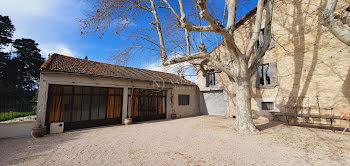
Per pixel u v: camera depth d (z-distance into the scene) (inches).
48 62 285.6
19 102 252.1
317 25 313.4
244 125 239.5
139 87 391.2
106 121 330.0
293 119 325.1
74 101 290.2
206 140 202.4
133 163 133.3
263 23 388.2
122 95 361.7
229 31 219.3
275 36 365.4
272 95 359.3
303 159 139.3
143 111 402.0
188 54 274.4
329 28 164.6
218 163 131.9
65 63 319.6
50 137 228.7
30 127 243.8
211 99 529.0
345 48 281.0
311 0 323.6
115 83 345.1
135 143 192.4
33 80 957.2
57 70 261.6
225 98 471.2
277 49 360.2
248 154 152.1
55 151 166.4
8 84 800.3
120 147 177.3
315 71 308.2
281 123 315.9
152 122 378.0
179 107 489.7
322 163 130.6
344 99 274.1
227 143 188.1
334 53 291.1
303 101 315.9
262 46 244.1
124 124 345.1
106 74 335.0
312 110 303.4
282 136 216.5
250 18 414.3
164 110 455.8
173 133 246.7
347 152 153.5
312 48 315.9
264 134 228.4
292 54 338.6
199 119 419.5
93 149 171.6
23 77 918.4
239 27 441.4
